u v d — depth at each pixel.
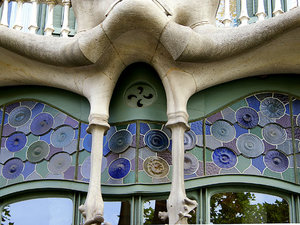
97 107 10.53
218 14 11.93
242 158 10.51
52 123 11.02
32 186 10.58
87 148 10.72
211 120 10.73
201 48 10.34
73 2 11.34
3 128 11.14
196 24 10.91
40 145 10.89
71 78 10.94
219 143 10.59
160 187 10.25
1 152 10.95
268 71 10.95
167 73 10.59
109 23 10.27
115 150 10.55
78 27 11.19
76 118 10.97
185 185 10.28
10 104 11.31
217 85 10.95
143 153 10.46
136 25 10.26
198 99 10.84
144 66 10.90
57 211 10.51
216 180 10.31
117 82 10.90
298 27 10.38
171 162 10.42
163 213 9.84
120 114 10.73
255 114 10.80
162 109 10.71
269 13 11.73
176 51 10.32
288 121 10.77
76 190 10.46
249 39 10.45
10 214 10.60
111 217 10.27
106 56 10.61
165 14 10.70
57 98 11.17
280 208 10.28
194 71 10.66
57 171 10.65
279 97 10.93
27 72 11.16
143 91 10.82
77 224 10.33
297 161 10.48
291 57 10.80
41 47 10.79
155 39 10.45
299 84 10.98
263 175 10.37
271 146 10.59
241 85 10.97
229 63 10.73
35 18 11.86
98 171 10.19
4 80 11.28
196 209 10.23
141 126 10.62
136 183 10.27
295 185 10.32
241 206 10.28
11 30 10.89
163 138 10.55
